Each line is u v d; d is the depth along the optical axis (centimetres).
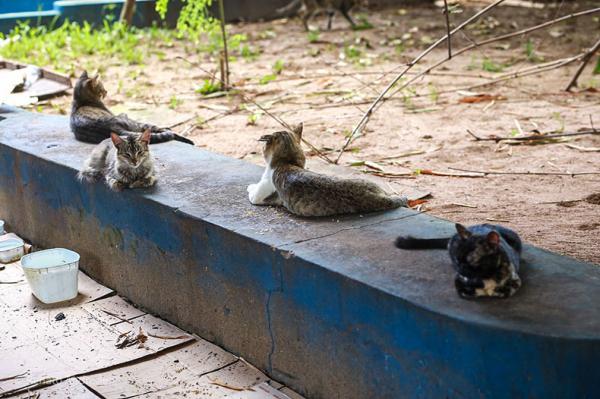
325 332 312
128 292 384
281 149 346
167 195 363
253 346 339
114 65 716
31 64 692
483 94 574
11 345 355
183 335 359
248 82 642
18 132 446
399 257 309
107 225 383
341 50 781
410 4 1054
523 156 463
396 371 296
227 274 339
